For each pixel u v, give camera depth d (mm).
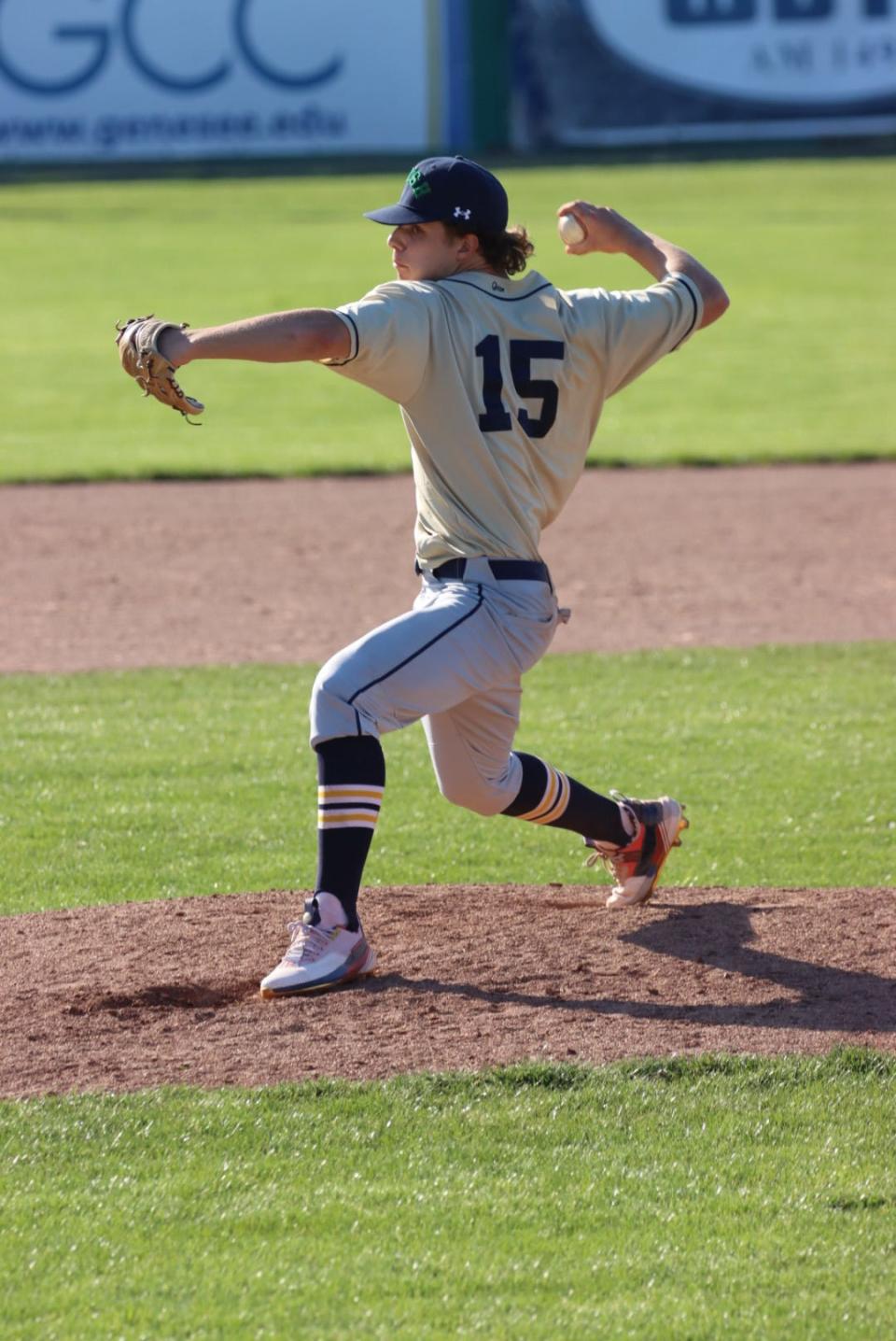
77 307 78500
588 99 146875
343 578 37281
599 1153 12578
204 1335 10297
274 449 52531
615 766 25109
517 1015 14969
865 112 146250
